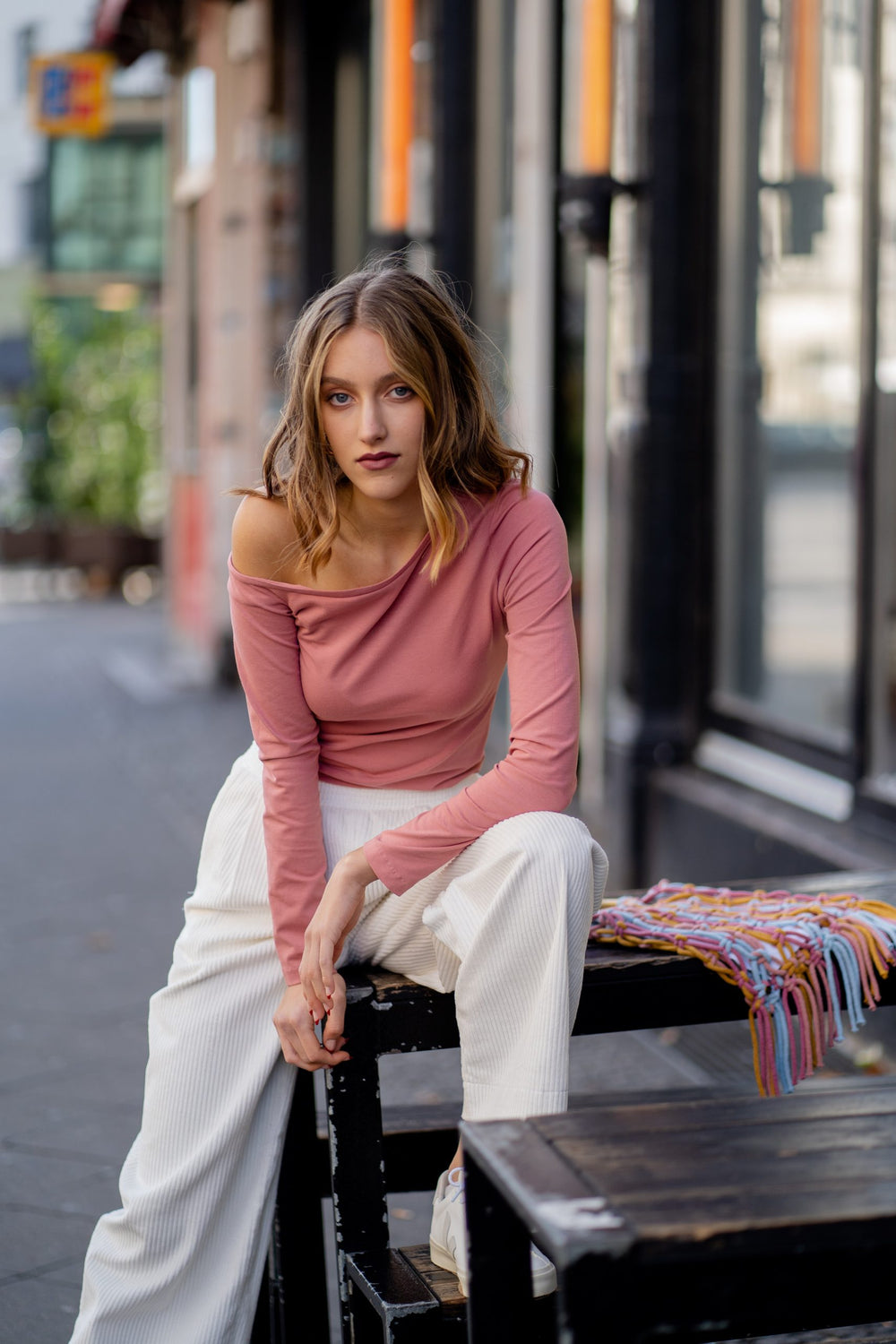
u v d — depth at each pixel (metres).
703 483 4.79
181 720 9.11
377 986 1.93
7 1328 2.42
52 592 18.70
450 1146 2.36
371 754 2.01
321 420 1.86
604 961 1.95
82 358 19.75
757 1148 1.41
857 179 4.10
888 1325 2.02
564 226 4.94
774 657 4.57
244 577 1.92
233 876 1.98
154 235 22.09
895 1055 3.44
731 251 4.75
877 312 3.88
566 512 6.01
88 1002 4.14
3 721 9.16
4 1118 3.31
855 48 4.09
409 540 1.92
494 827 1.86
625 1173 1.35
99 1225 2.01
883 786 3.87
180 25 11.29
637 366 4.80
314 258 9.20
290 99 9.31
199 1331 1.95
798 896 2.20
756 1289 1.31
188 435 11.62
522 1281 1.49
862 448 3.92
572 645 1.93
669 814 4.68
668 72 4.68
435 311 1.88
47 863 5.76
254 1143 1.99
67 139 22.00
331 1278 2.60
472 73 6.76
